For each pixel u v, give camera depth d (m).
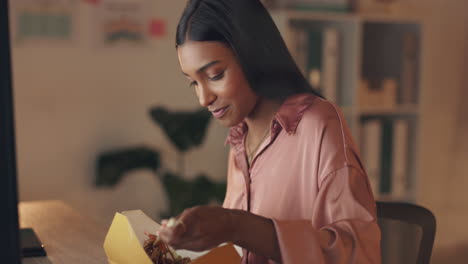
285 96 0.98
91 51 3.00
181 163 3.28
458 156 3.89
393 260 1.32
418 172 3.38
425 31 3.69
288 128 0.95
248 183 1.03
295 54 3.04
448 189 3.88
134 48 3.10
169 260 0.86
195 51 0.88
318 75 3.09
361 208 0.84
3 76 0.52
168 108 3.21
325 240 0.77
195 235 0.65
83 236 1.29
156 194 3.25
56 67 2.93
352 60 3.16
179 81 3.22
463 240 3.90
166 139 3.23
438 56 3.76
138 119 3.15
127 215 0.93
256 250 0.74
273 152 0.99
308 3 3.08
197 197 3.11
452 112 3.84
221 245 0.78
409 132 3.41
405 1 3.60
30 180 2.93
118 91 3.09
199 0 0.89
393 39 3.41
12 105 0.53
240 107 0.92
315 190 0.91
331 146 0.90
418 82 3.37
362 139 3.27
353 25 3.14
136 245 0.80
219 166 3.39
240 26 0.88
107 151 3.09
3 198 0.53
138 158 3.08
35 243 1.17
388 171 3.34
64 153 3.00
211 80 0.90
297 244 0.74
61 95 2.96
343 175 0.87
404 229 1.31
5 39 0.52
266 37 0.93
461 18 3.80
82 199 3.05
